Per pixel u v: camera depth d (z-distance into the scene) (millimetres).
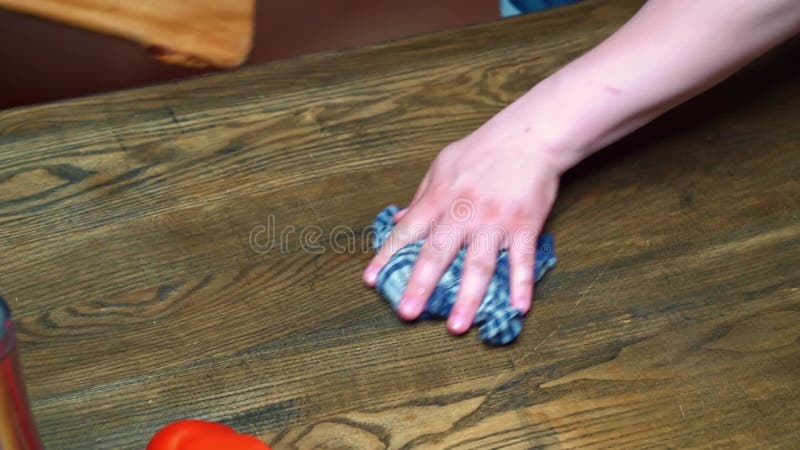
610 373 687
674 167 838
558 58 931
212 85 884
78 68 1351
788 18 729
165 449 558
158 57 776
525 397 671
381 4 1505
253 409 657
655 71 746
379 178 822
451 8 1507
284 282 739
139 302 719
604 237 783
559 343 706
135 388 665
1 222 768
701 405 668
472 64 922
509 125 778
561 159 770
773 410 667
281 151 836
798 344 710
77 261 746
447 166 779
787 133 869
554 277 751
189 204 791
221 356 687
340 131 857
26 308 712
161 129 845
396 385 675
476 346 706
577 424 655
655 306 732
